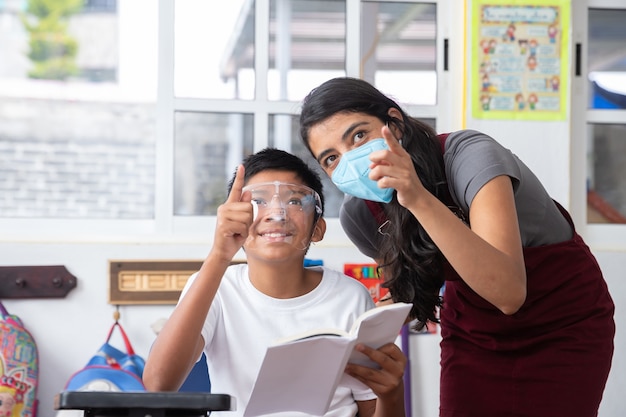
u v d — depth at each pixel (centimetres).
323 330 138
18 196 298
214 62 305
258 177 179
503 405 177
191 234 298
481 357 181
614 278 303
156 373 153
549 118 301
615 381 298
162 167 300
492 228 152
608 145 313
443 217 145
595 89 314
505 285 147
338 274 185
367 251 199
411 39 309
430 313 181
